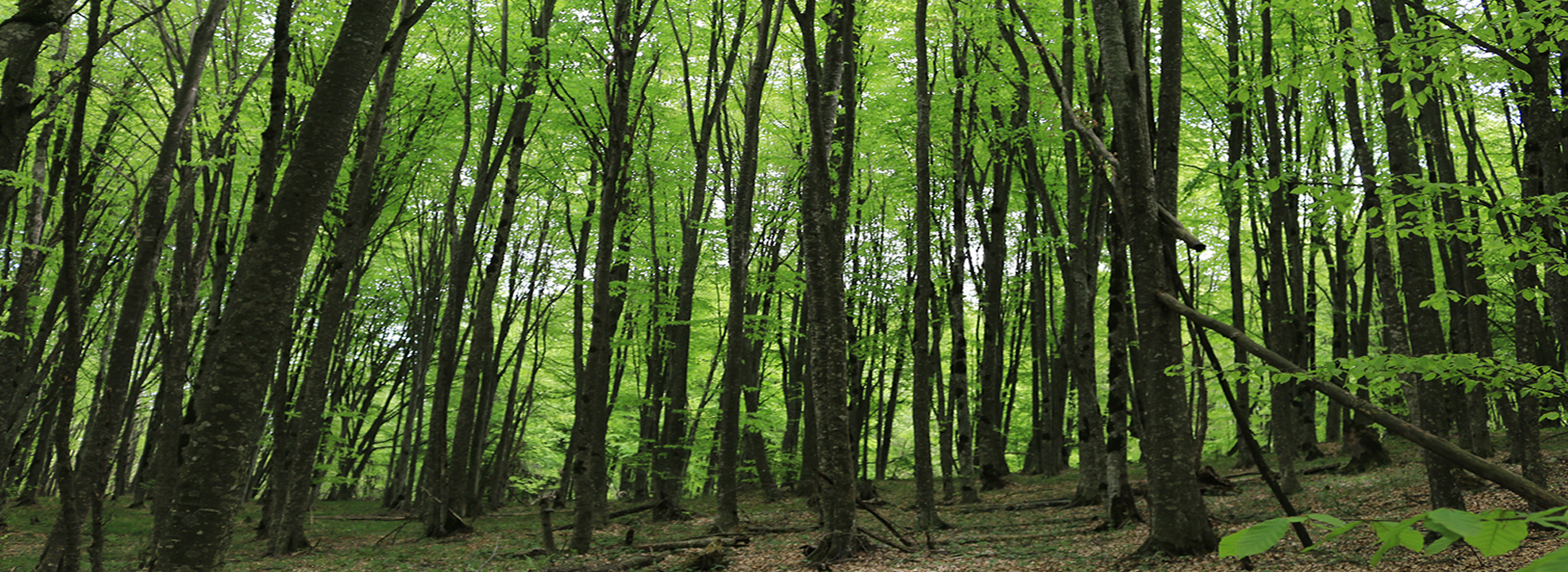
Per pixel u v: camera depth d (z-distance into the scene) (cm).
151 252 865
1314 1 1091
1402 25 941
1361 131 1125
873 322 2791
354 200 1487
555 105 1925
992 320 2109
